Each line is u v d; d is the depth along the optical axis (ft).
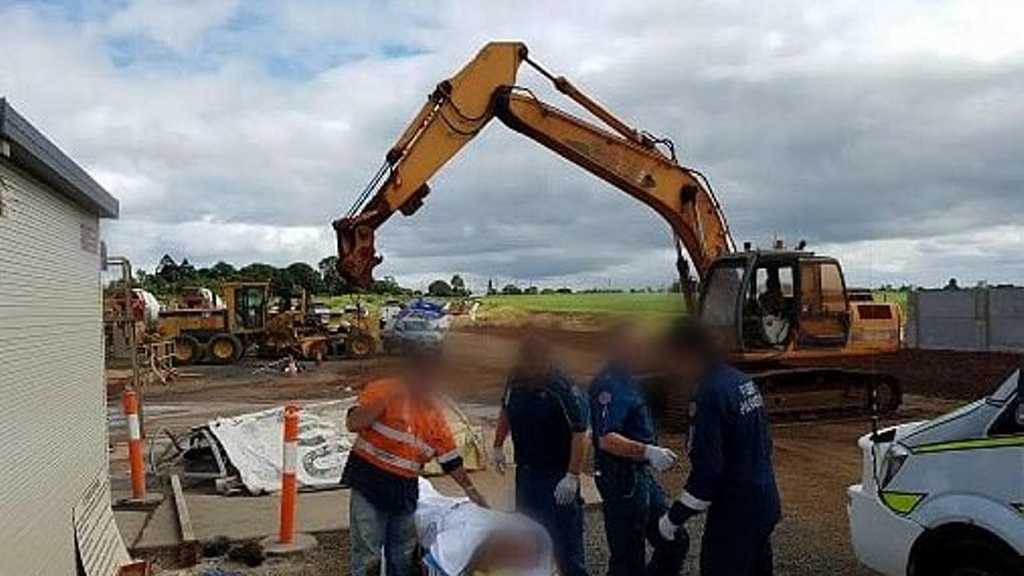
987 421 19.40
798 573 26.68
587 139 64.08
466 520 19.58
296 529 31.99
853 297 63.62
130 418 36.94
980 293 101.50
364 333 123.54
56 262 22.35
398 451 21.58
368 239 61.62
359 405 21.71
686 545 22.03
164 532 31.65
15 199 18.75
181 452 44.29
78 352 24.68
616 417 21.50
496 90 63.16
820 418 59.11
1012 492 18.15
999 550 18.25
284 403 76.23
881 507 20.49
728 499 19.63
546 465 22.26
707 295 59.93
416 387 21.74
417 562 21.58
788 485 39.60
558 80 64.59
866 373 59.36
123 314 71.15
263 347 125.90
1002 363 84.58
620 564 21.99
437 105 63.36
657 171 64.54
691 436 19.83
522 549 19.06
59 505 21.75
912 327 109.91
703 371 19.94
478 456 38.99
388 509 21.57
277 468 38.83
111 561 25.96
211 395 84.43
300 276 154.61
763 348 58.39
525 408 22.18
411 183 62.34
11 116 16.28
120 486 39.09
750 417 19.66
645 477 22.00
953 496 19.03
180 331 123.65
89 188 23.47
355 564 21.81
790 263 59.21
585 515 32.89
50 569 20.52
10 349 17.94
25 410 18.93
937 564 19.57
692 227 64.95
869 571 26.73
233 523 32.94
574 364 22.79
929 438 20.11
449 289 130.72
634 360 21.56
